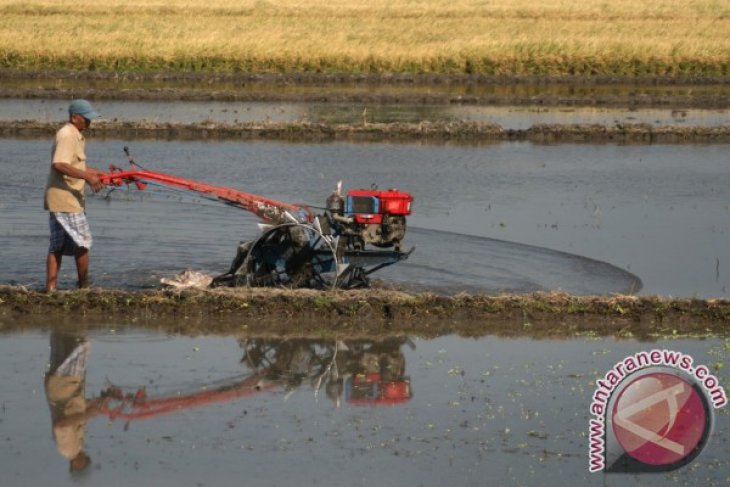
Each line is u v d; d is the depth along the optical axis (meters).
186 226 38.59
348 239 29.97
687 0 152.38
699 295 31.48
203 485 18.48
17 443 20.19
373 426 21.31
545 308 28.94
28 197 43.06
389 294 29.08
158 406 22.19
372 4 142.00
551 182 49.50
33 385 23.20
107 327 27.53
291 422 21.45
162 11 125.06
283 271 30.23
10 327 27.31
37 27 103.25
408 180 48.75
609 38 101.62
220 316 28.36
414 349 26.36
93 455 19.72
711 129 63.53
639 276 33.56
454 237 37.94
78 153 28.56
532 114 72.31
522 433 21.08
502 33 106.25
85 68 89.56
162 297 28.48
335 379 24.09
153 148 55.34
